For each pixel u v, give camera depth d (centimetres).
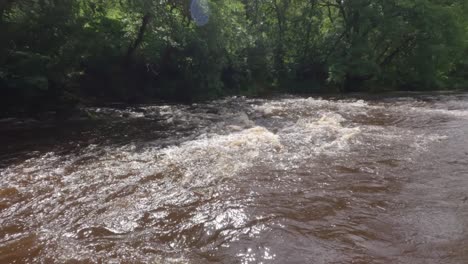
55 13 1442
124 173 771
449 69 3222
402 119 1343
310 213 581
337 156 872
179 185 702
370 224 545
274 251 477
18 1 1396
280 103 1859
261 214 577
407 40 2794
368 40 2786
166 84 2089
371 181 712
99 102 1784
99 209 604
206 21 2070
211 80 2198
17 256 472
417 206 603
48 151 956
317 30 2939
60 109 1517
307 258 461
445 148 935
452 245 485
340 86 2759
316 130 1160
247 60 2636
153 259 462
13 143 1042
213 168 795
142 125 1318
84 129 1242
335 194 653
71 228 544
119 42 1902
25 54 1413
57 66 1518
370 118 1372
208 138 1080
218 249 485
